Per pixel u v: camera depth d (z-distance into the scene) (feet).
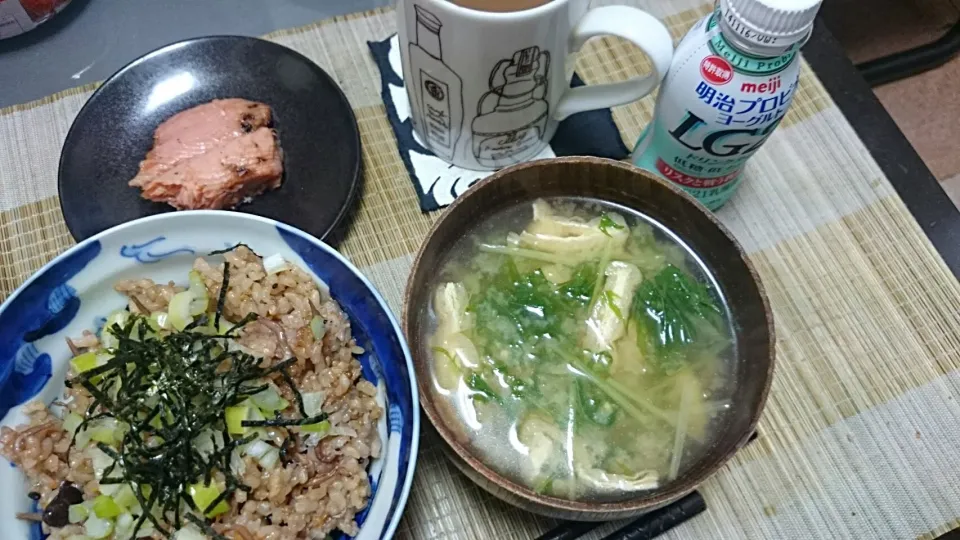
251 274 0.82
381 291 0.96
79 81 1.14
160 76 1.04
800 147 1.05
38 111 1.06
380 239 0.99
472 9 0.79
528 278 0.88
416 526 0.84
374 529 0.71
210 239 0.83
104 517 0.73
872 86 1.47
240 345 0.79
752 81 0.78
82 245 0.78
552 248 0.89
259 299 0.81
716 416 0.81
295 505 0.74
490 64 0.81
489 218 0.90
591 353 0.84
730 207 1.01
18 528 0.73
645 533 0.83
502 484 0.69
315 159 1.00
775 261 0.98
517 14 0.75
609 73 1.11
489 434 0.81
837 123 1.06
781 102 0.81
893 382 0.91
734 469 0.87
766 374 0.75
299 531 0.74
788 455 0.88
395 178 1.03
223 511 0.74
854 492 0.86
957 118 1.45
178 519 0.73
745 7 0.72
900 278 0.97
